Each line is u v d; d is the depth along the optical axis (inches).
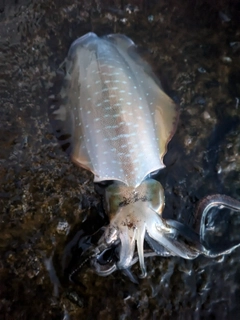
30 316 13.7
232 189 15.6
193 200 15.3
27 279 14.0
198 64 17.1
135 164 13.8
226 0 17.5
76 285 14.1
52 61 16.6
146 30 17.6
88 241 14.2
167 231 13.5
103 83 14.6
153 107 15.2
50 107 15.8
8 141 15.4
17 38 16.8
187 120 16.2
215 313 14.2
